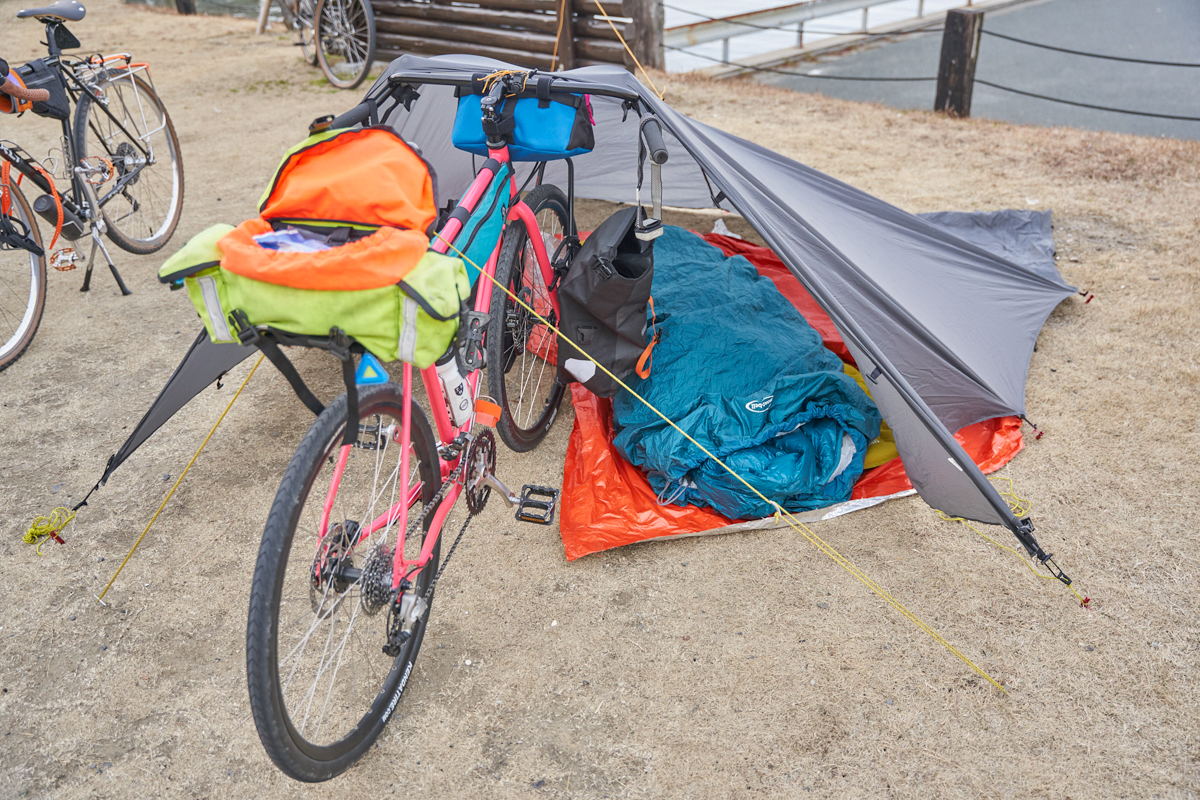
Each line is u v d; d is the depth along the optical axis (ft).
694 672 7.66
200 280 5.35
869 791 6.60
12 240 12.39
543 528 9.43
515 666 7.79
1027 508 9.37
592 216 17.16
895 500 9.63
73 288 15.07
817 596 8.43
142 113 15.94
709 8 41.42
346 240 5.55
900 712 7.22
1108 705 7.19
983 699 7.30
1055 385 11.41
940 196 17.62
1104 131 21.83
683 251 13.57
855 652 7.79
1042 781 6.61
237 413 11.61
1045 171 18.75
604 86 8.71
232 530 9.51
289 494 5.48
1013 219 15.29
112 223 15.12
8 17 40.45
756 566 8.84
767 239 8.07
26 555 9.23
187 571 8.96
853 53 34.22
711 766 6.83
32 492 10.15
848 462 9.69
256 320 5.35
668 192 15.92
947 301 11.00
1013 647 7.76
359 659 7.80
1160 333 12.40
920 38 36.22
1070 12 39.68
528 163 15.26
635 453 9.96
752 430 9.76
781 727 7.13
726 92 26.16
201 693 7.63
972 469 7.49
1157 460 9.97
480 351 8.00
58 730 7.32
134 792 6.81
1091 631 7.88
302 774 6.01
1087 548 8.80
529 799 6.64
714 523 9.34
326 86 28.50
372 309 5.17
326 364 12.62
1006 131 21.68
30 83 13.10
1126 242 15.21
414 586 7.29
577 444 10.48
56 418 11.55
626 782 6.74
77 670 7.88
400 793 6.74
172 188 17.06
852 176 18.90
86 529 9.56
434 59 10.55
